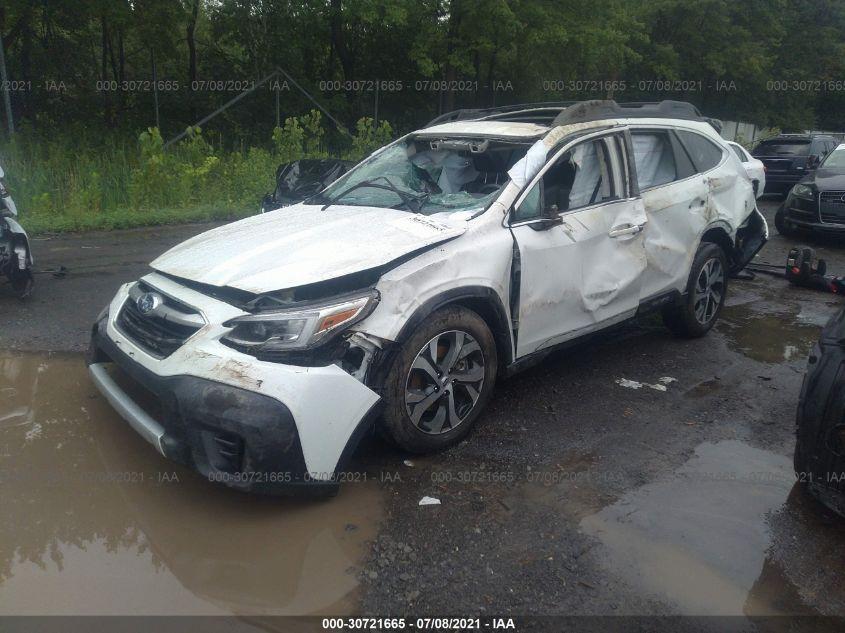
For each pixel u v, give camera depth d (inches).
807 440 131.6
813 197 423.8
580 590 111.6
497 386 193.5
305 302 131.0
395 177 187.3
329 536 123.7
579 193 179.6
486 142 179.8
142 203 516.1
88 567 113.9
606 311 186.9
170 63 1026.1
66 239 401.4
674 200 205.6
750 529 129.6
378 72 1079.0
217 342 127.5
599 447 159.0
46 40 852.0
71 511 128.7
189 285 141.3
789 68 1678.2
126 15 800.3
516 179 164.7
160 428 129.5
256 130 944.3
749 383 200.7
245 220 180.9
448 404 150.9
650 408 181.3
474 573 114.9
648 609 108.0
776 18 1461.6
